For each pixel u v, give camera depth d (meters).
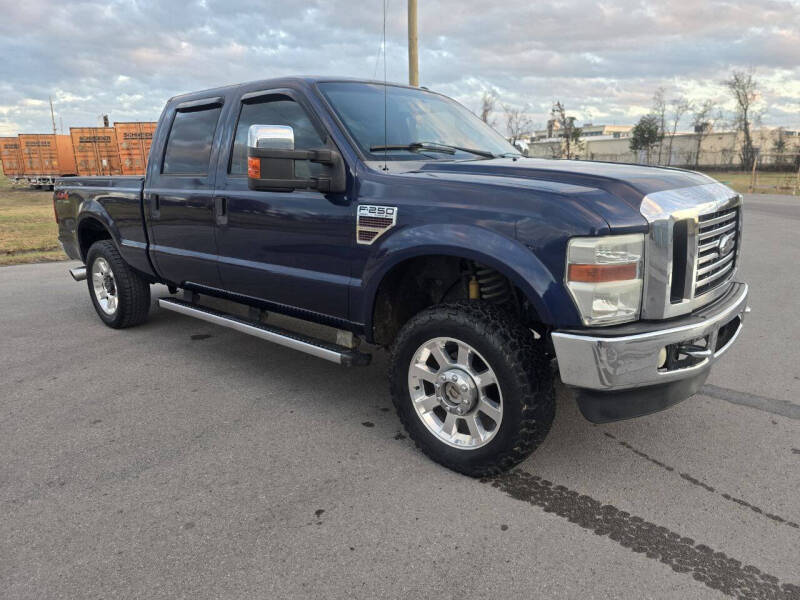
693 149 64.00
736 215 3.25
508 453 2.84
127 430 3.53
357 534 2.54
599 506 2.75
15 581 2.26
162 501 2.79
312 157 3.20
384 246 3.10
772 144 60.84
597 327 2.60
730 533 2.55
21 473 3.04
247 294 4.09
